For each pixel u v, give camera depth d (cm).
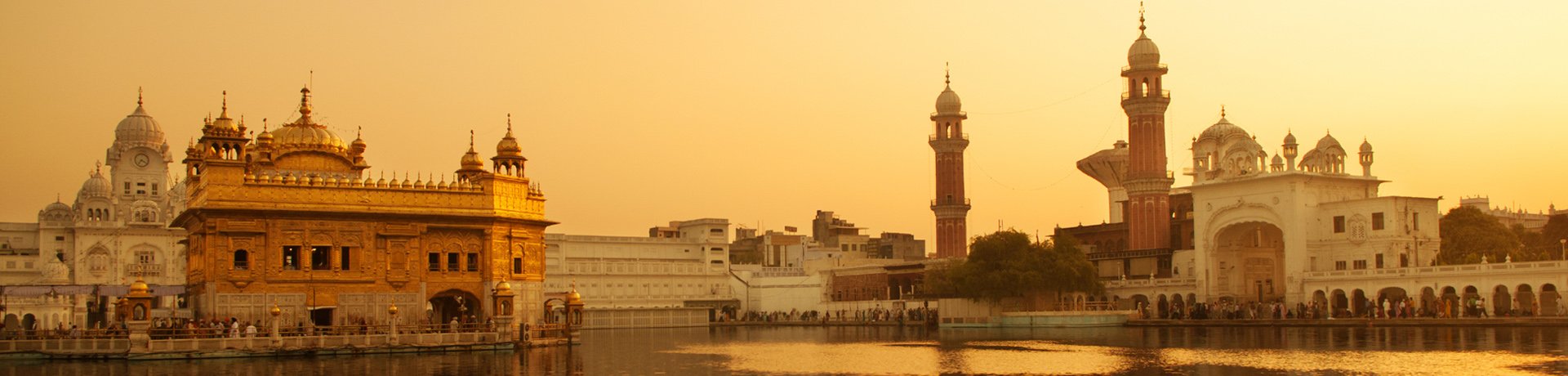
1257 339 8212
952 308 12281
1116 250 15212
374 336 6725
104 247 14738
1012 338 9338
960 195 16712
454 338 6931
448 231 7431
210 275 6812
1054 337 9338
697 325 14462
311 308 7006
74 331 6388
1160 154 14188
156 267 14962
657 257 16412
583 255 15775
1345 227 11400
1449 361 5872
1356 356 6344
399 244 7281
